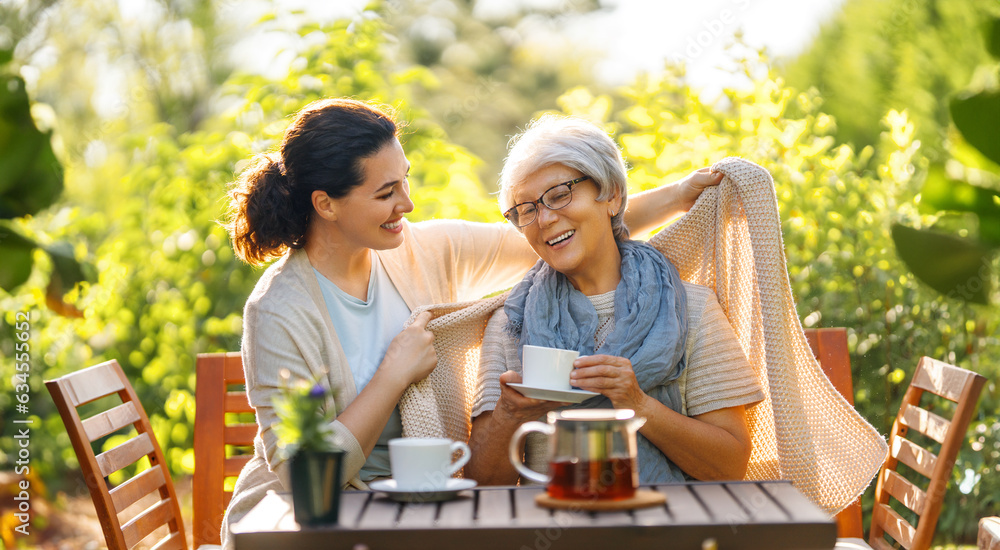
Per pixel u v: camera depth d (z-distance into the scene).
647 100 3.81
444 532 1.50
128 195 5.77
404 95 4.66
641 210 2.59
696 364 2.31
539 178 2.29
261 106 4.44
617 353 2.22
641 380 2.21
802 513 1.55
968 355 3.27
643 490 1.74
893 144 3.66
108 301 4.72
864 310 3.32
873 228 3.31
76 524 4.91
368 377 2.31
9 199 0.86
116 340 4.89
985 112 0.74
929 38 5.95
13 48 0.90
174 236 4.70
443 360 2.47
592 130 2.35
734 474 2.22
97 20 9.52
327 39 4.46
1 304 4.95
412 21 16.56
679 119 3.76
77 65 9.49
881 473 2.54
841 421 2.31
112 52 9.70
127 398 2.51
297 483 1.55
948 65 5.71
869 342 3.29
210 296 4.64
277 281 2.29
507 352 2.39
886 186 3.39
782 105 3.48
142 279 4.76
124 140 5.07
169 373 4.61
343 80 4.37
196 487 2.71
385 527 1.52
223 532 2.27
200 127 9.77
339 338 2.33
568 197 2.28
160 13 9.88
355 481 2.14
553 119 2.48
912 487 2.32
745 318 2.46
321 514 1.54
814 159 3.48
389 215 2.27
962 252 0.73
